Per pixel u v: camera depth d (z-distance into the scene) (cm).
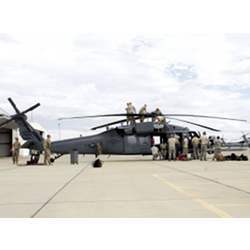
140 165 2175
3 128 5206
